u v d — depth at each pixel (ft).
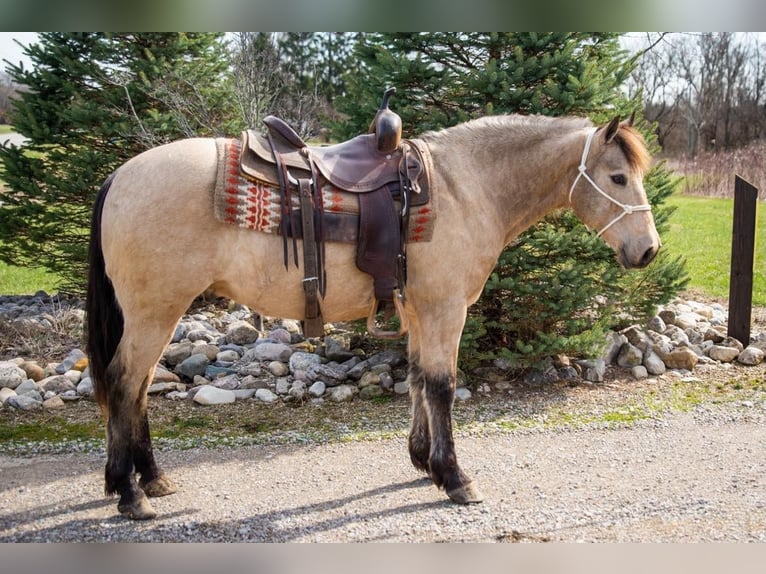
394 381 16.93
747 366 18.20
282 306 10.62
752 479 11.76
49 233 22.07
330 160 10.71
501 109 15.75
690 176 59.82
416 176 10.71
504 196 11.50
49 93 22.66
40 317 20.58
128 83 21.47
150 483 11.07
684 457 12.76
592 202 11.22
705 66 82.17
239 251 10.05
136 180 9.87
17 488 11.36
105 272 10.39
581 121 11.70
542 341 16.35
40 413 14.99
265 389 16.24
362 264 10.46
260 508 10.73
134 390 10.21
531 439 13.73
